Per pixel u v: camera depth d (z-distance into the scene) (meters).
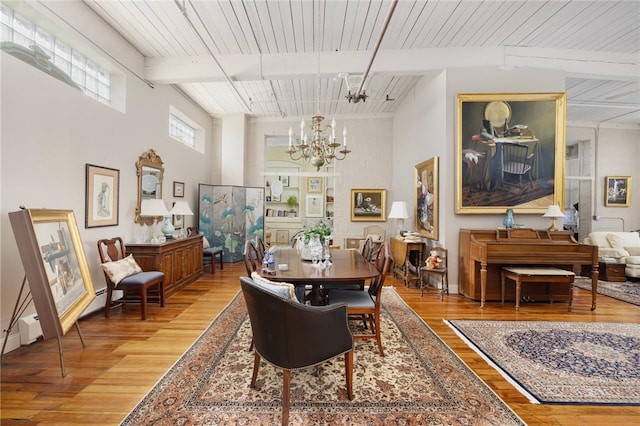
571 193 7.38
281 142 9.03
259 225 6.87
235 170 6.76
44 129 2.72
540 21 3.41
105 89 3.74
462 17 3.33
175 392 1.92
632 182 6.84
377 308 2.44
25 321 2.51
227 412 1.74
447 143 4.14
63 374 2.08
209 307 3.59
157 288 3.79
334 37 3.74
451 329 2.98
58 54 3.04
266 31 3.60
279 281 2.29
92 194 3.32
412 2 3.06
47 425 1.62
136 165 4.12
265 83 5.11
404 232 5.27
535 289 3.93
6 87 2.38
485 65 4.04
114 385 1.99
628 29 3.57
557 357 2.42
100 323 3.07
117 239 3.61
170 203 5.10
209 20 3.39
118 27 3.54
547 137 4.07
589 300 4.00
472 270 3.88
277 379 2.08
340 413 1.74
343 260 3.10
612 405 1.83
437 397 1.89
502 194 4.08
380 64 4.07
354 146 6.82
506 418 1.71
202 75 4.20
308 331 1.63
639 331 2.93
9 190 2.42
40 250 2.12
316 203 9.20
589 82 4.82
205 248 5.64
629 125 6.86
